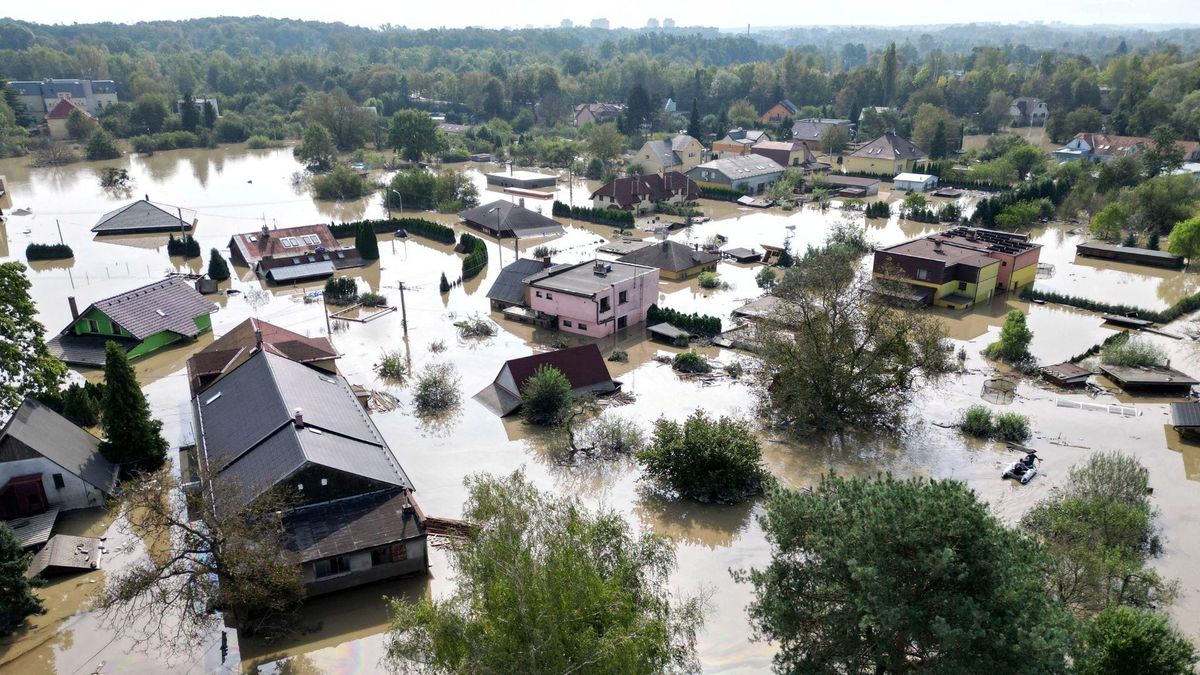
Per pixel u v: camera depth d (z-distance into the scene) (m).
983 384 60.81
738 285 86.62
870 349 55.09
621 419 53.66
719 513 44.84
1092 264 96.31
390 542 36.28
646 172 158.12
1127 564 34.41
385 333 71.19
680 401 58.22
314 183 136.50
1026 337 64.56
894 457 50.62
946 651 24.06
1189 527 42.19
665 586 38.00
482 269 92.38
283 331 58.25
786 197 136.50
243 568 31.72
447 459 49.56
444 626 24.36
